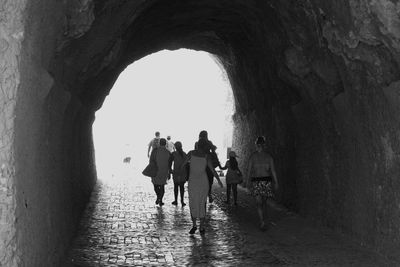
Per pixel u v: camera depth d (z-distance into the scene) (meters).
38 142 6.22
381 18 6.89
